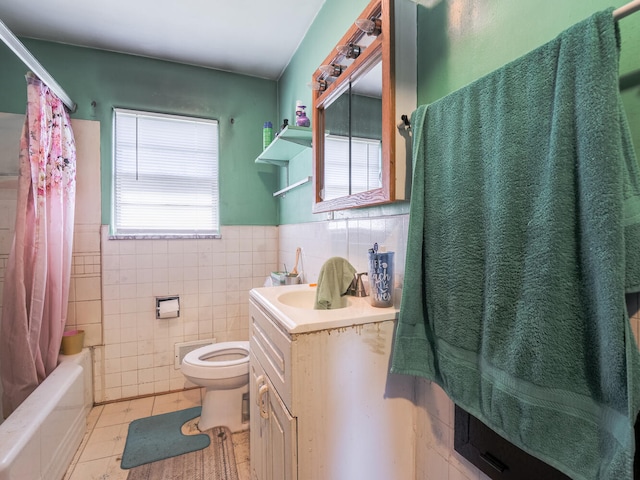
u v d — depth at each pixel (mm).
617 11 516
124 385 2301
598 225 521
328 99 1426
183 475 1569
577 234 566
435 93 1012
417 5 1089
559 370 596
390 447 1060
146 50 2270
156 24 1984
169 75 2408
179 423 1999
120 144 2318
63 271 1983
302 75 2135
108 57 2262
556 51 589
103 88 2246
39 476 1330
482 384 745
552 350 601
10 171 2018
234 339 2590
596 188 522
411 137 1033
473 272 765
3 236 1997
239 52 2303
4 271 1992
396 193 1017
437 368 891
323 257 1757
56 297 1859
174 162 2459
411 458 1104
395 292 1159
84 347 2205
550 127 596
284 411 957
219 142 2543
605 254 513
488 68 844
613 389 522
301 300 1463
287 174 2467
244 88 2613
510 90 672
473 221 760
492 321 710
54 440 1479
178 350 2430
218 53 2314
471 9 895
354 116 1227
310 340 919
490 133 716
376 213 1293
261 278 2672
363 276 1334
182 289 2443
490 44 839
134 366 2324
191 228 2514
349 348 973
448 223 822
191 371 1840
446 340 836
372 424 1021
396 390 1058
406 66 1055
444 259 837
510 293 675
